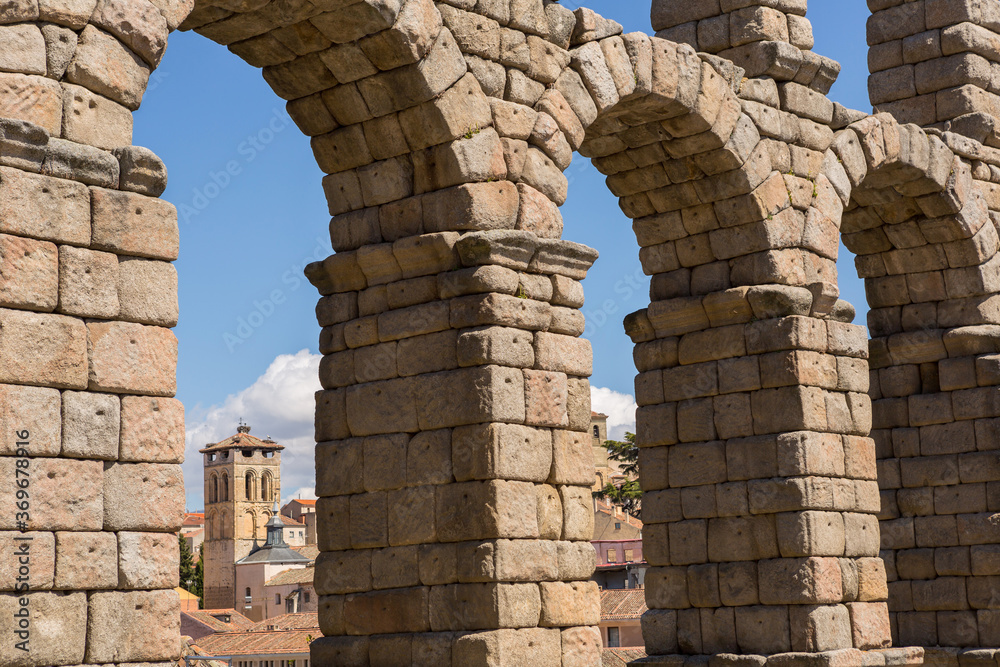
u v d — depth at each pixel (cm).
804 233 2030
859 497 1980
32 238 1038
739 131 1942
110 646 1047
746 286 1967
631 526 6256
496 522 1427
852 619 1922
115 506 1070
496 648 1400
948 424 2402
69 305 1057
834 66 2103
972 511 2359
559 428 1531
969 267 2381
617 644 3722
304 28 1501
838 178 2105
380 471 1538
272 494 14225
